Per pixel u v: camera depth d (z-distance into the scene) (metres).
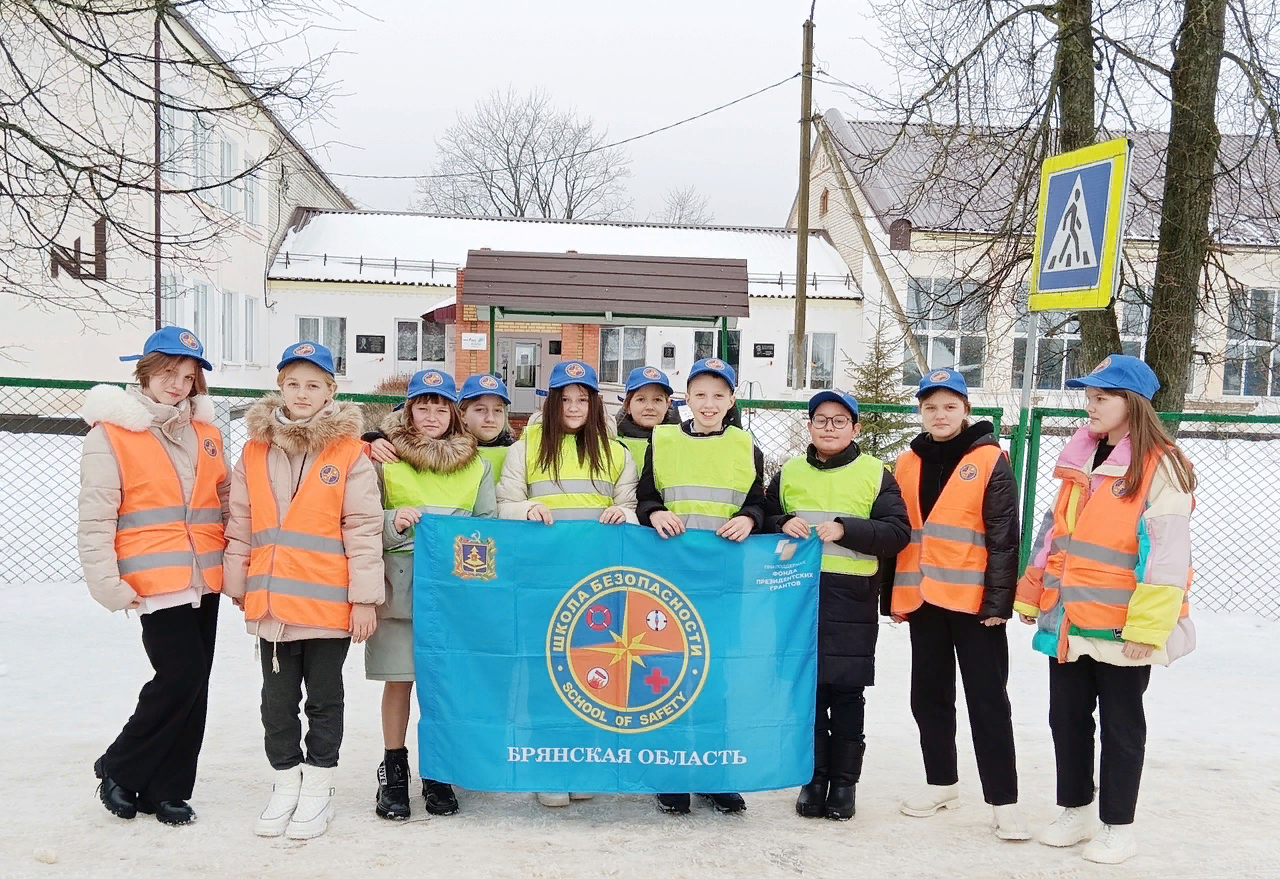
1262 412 24.38
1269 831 4.15
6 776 4.37
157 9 7.23
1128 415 3.82
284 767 3.91
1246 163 9.95
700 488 4.24
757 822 4.19
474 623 4.09
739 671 4.16
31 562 8.62
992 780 4.07
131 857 3.63
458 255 29.02
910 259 24.30
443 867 3.62
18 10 7.54
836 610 4.21
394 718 4.16
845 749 4.24
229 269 22.86
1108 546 3.80
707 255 29.89
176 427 3.92
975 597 4.08
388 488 4.19
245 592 3.91
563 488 4.29
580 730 4.12
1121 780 3.83
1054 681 4.05
